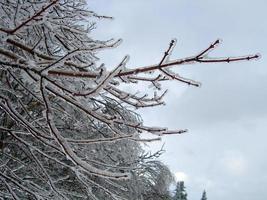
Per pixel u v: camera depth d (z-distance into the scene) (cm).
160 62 278
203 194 4844
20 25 306
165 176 1170
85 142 351
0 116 705
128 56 276
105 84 288
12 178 524
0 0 387
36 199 514
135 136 357
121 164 896
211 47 262
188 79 288
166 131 341
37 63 322
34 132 369
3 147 746
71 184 852
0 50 302
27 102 702
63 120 757
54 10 482
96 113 320
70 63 333
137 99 371
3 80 580
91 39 518
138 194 1026
